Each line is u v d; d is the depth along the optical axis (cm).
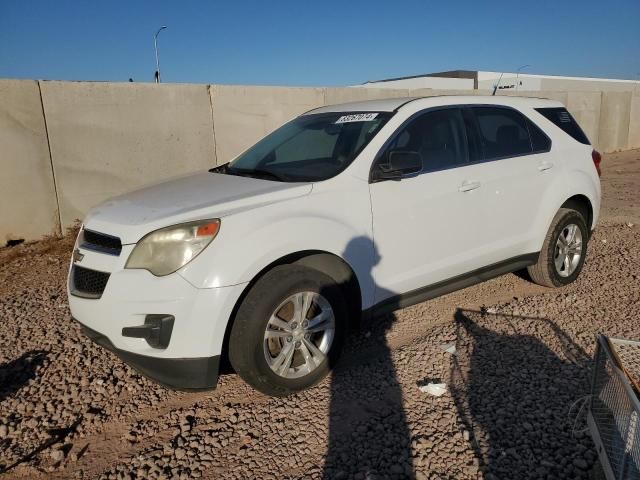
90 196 798
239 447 298
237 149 948
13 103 717
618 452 228
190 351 303
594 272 578
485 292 521
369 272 373
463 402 333
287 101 1006
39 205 756
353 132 411
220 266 305
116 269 314
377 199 376
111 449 303
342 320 355
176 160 875
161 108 846
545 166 486
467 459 282
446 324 446
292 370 337
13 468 290
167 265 305
